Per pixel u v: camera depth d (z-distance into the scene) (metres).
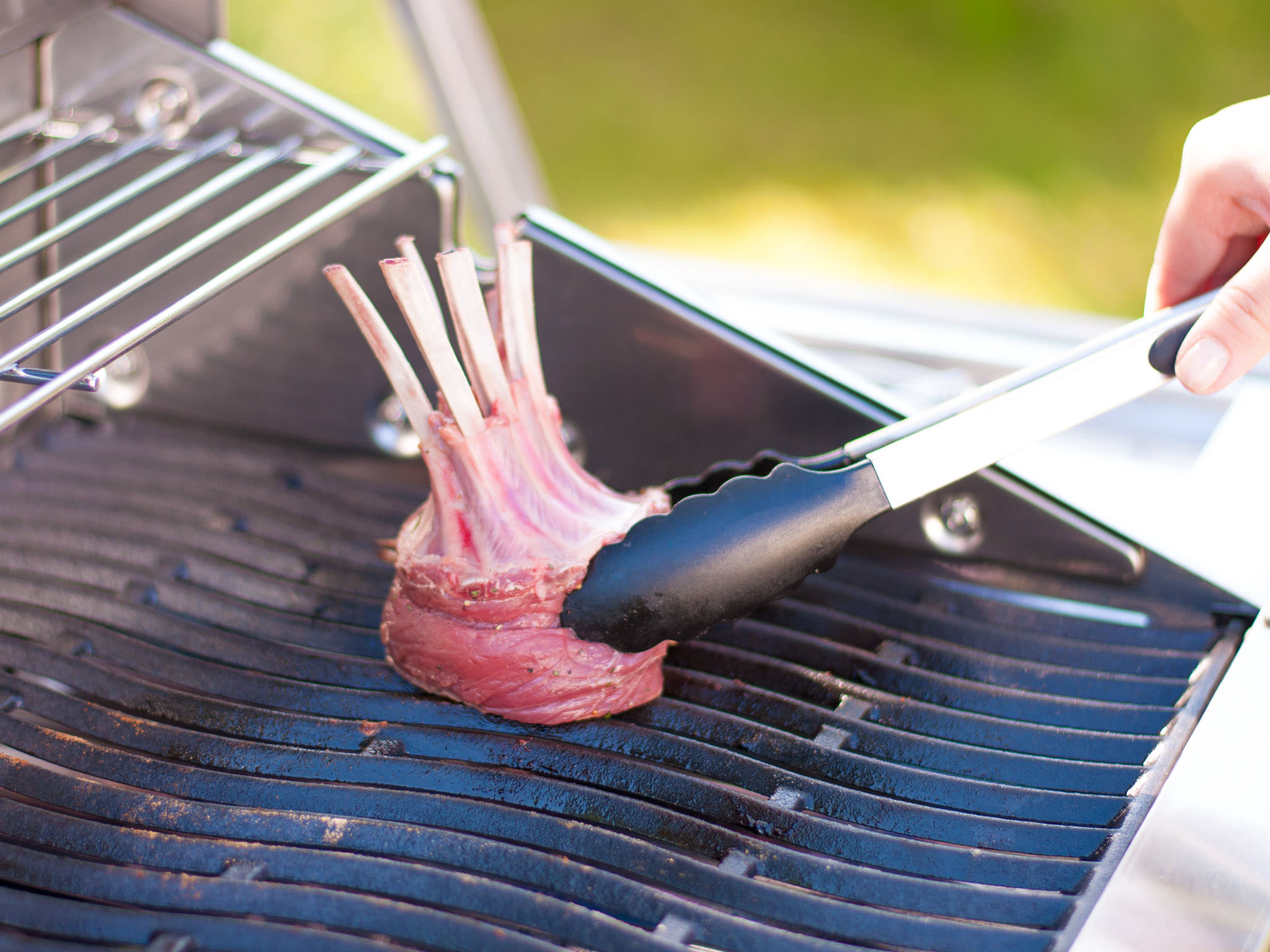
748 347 0.89
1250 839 0.74
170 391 0.98
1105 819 0.77
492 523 0.80
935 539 0.89
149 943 0.72
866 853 0.77
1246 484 0.90
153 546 0.89
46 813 0.76
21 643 0.83
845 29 4.14
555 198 3.29
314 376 0.96
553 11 4.08
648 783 0.79
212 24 0.92
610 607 0.79
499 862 0.76
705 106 3.75
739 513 0.78
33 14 0.91
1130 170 3.54
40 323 0.97
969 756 0.80
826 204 3.36
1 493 0.93
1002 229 3.30
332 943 0.72
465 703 0.82
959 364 1.15
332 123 0.91
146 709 0.81
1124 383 0.79
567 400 0.93
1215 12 4.05
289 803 0.78
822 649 0.85
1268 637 0.81
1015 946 0.73
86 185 0.94
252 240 0.94
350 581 0.89
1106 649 0.85
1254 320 0.78
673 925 0.74
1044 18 4.07
